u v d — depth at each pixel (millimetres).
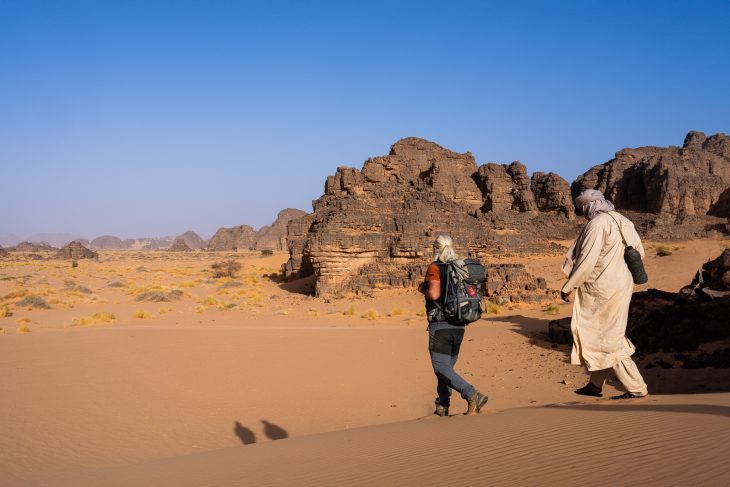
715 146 148000
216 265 95562
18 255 186500
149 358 22031
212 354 22969
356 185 81188
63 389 16766
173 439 12156
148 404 15148
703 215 118312
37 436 12188
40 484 6883
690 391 13875
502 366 20203
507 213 96562
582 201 7793
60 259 165875
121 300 56312
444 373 7680
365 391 16688
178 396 16094
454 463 5031
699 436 4754
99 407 14773
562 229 106562
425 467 5039
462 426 7035
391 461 5535
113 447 11562
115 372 19328
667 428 5250
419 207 72750
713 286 23969
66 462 10547
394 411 14320
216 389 16984
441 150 104375
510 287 47562
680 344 19594
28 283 72438
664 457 4234
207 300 52938
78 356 22406
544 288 48250
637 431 5281
